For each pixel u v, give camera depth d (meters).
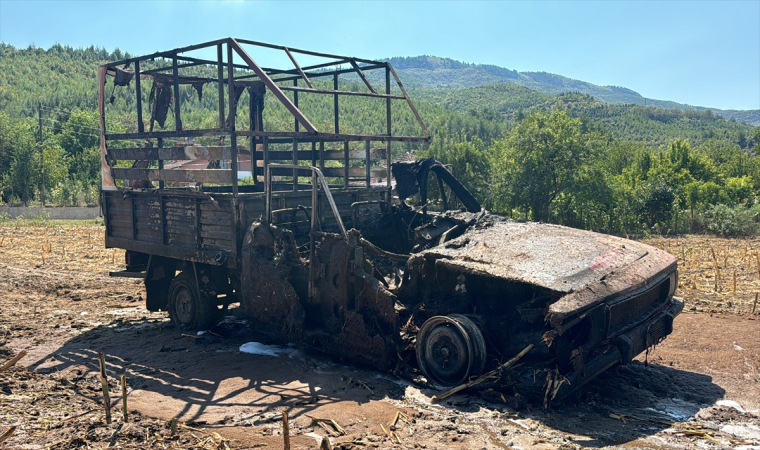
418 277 6.43
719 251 19.16
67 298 11.24
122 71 9.24
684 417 5.31
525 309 5.41
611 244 6.53
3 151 56.38
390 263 8.54
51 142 68.94
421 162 10.84
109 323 9.04
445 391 5.63
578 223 32.12
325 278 6.66
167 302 8.91
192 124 78.25
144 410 5.21
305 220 7.93
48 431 4.69
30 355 7.21
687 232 28.58
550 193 29.44
